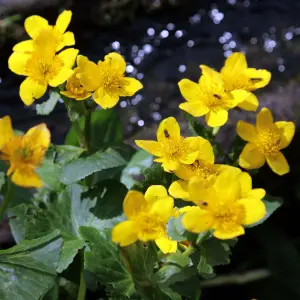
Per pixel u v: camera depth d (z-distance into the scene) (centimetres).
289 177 65
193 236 39
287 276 60
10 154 36
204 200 36
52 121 67
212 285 61
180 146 40
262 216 36
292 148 64
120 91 43
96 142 53
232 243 40
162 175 43
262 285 61
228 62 44
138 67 73
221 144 62
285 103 67
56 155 46
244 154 42
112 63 43
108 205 47
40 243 42
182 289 41
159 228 36
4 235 59
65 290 48
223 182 36
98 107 53
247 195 37
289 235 65
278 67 73
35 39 42
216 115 42
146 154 51
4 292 39
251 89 44
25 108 68
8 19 72
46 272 40
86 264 42
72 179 44
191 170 40
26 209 48
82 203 47
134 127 66
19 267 40
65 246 44
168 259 40
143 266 39
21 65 43
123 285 42
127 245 37
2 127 37
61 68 42
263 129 42
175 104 69
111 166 45
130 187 50
